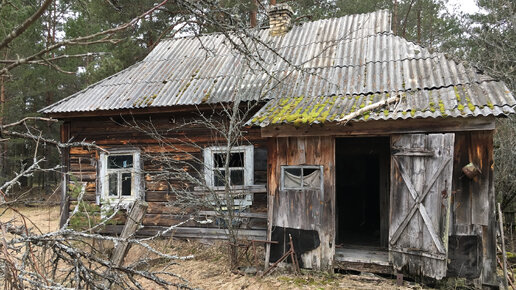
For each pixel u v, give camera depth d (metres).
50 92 20.16
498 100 5.84
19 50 11.05
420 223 5.88
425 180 5.86
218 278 6.61
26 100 21.00
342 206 11.14
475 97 6.02
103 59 14.26
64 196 9.20
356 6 17.53
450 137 5.69
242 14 12.92
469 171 5.70
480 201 5.82
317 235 6.59
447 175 5.69
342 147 8.67
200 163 8.04
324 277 6.39
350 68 8.01
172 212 8.70
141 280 6.58
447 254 5.73
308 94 7.50
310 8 17.84
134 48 14.51
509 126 9.84
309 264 6.61
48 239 2.10
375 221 10.94
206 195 7.82
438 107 5.89
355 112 6.10
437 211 5.74
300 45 9.51
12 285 1.81
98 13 12.56
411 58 7.73
